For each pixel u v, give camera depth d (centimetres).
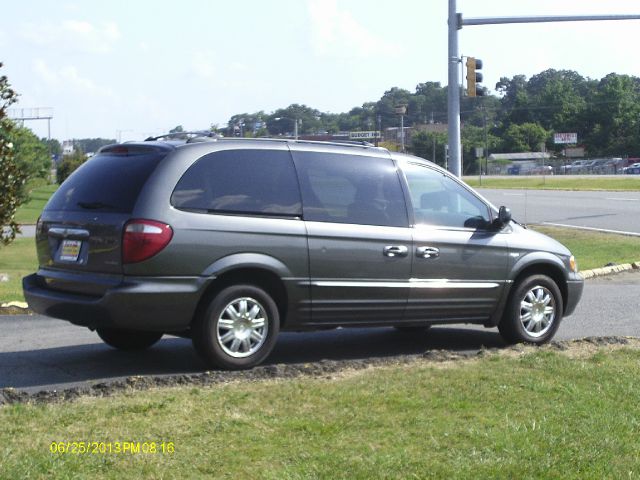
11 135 1340
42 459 502
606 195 4409
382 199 852
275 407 621
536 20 2394
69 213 780
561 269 955
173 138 809
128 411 604
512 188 5681
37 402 637
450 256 878
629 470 513
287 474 489
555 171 10481
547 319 946
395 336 1009
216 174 769
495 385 691
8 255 2467
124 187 754
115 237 734
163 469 496
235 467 502
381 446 539
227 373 739
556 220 3030
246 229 767
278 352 903
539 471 502
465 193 912
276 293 798
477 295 898
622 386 698
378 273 835
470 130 13850
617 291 1465
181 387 693
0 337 985
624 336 959
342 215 823
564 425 589
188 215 746
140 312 730
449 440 552
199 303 757
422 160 897
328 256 808
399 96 16862
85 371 791
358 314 834
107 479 480
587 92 15088
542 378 720
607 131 12862
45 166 4812
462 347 938
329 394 655
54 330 1035
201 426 573
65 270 778
